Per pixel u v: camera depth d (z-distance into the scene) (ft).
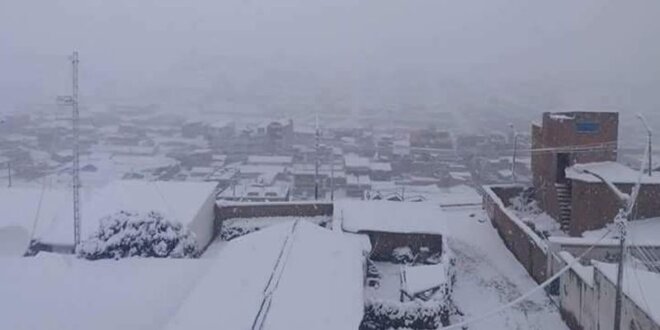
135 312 52.85
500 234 95.61
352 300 51.72
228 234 89.81
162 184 92.84
